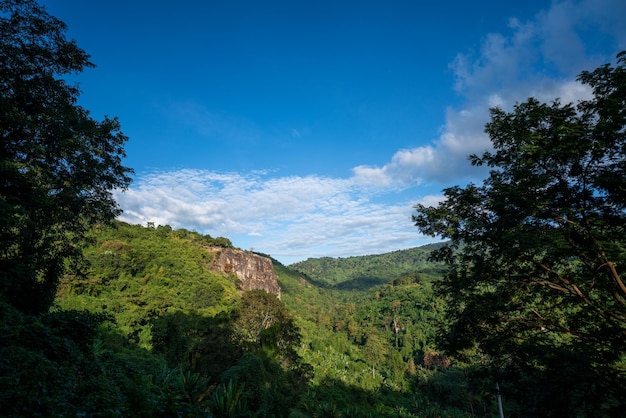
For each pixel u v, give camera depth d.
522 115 9.70
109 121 15.57
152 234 95.81
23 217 11.71
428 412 57.53
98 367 10.61
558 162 8.74
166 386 12.84
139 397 6.81
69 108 14.23
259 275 114.44
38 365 7.61
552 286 9.98
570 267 10.33
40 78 13.22
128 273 66.12
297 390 31.41
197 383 17.06
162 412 6.69
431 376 81.69
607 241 7.84
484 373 10.59
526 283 10.48
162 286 66.81
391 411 59.06
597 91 8.78
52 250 15.73
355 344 126.50
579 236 8.15
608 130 7.57
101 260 61.56
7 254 13.36
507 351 9.87
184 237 106.56
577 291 9.54
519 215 8.91
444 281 12.15
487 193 10.52
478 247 11.01
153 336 35.09
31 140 13.16
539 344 9.07
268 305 44.38
